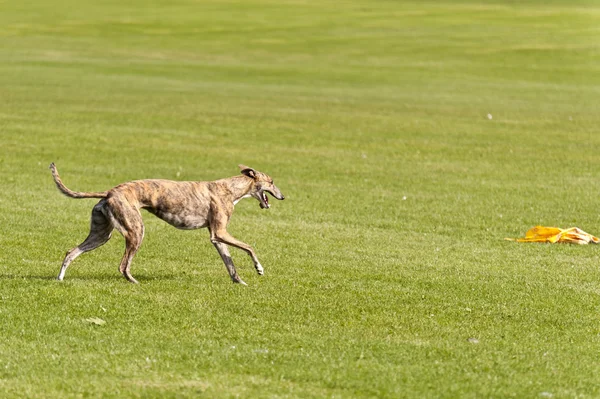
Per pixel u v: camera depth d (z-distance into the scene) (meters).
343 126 61.59
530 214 38.00
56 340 18.95
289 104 71.31
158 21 130.75
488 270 27.75
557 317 22.47
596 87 86.50
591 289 25.70
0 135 52.31
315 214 36.59
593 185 44.81
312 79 88.50
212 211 24.45
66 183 40.72
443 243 32.03
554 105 74.50
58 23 126.12
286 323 20.91
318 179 44.56
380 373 17.39
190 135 55.75
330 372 17.34
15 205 35.03
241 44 113.25
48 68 88.38
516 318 22.22
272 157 50.06
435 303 23.31
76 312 20.95
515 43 114.75
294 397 16.03
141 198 23.50
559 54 106.88
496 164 50.09
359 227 34.38
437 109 71.00
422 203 39.62
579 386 17.38
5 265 25.58
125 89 76.00
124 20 130.62
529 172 48.03
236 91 78.12
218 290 23.67
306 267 27.19
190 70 91.94
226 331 20.05
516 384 17.20
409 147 54.66
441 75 93.00
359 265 27.72
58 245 28.73
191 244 30.08
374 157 51.19
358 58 104.12
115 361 17.69
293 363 17.86
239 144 53.59
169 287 23.72
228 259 24.67
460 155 52.56
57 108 63.56
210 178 43.75
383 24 132.50
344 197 40.38
